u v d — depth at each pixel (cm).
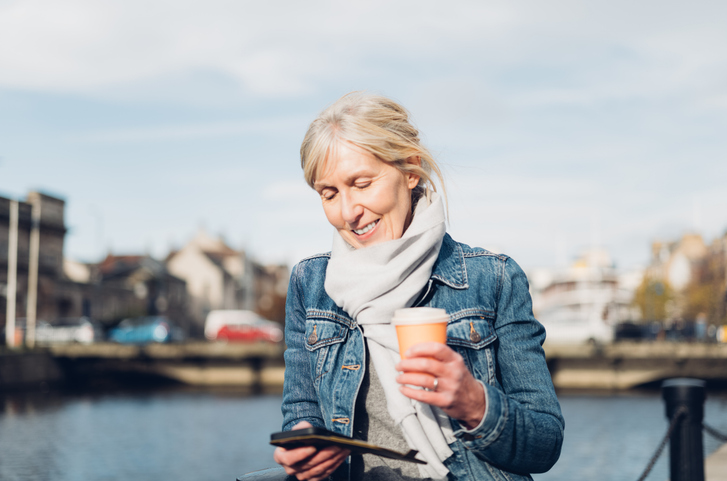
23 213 3831
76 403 2420
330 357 146
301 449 118
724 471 580
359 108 138
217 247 7662
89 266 5597
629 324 3259
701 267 5325
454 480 133
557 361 2798
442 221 139
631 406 2170
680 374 2673
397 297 134
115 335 3541
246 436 1634
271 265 8481
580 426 1712
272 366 3169
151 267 6000
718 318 4744
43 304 3959
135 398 2622
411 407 130
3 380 2761
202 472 1237
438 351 108
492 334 141
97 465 1284
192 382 3192
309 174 141
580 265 7269
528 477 137
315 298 154
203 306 6644
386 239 139
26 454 1384
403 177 140
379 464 137
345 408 139
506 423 121
